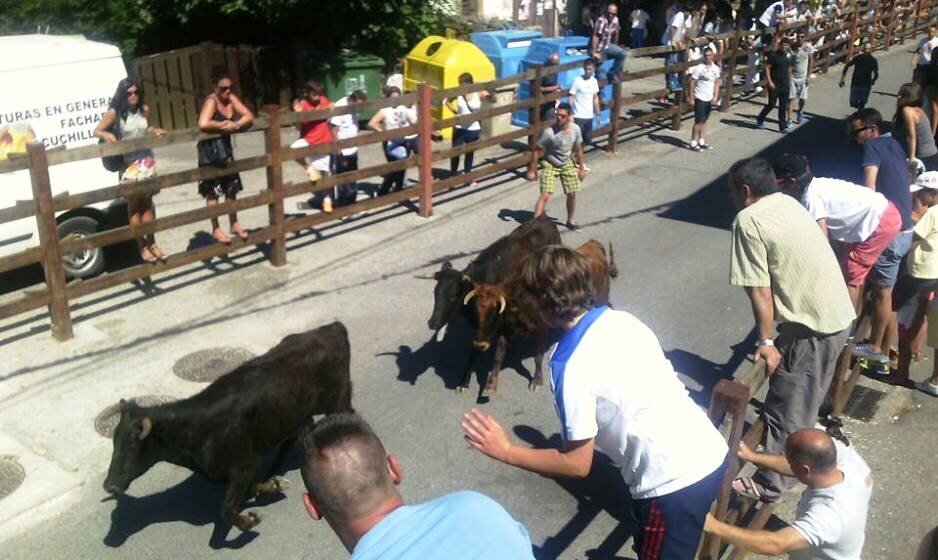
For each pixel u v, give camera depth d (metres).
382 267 10.02
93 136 9.49
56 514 5.77
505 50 16.89
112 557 5.36
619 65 14.82
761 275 5.14
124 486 4.99
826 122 17.84
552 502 5.88
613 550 5.30
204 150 9.15
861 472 4.45
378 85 17.42
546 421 6.92
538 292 3.50
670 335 8.35
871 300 7.14
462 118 11.96
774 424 5.41
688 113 18.38
